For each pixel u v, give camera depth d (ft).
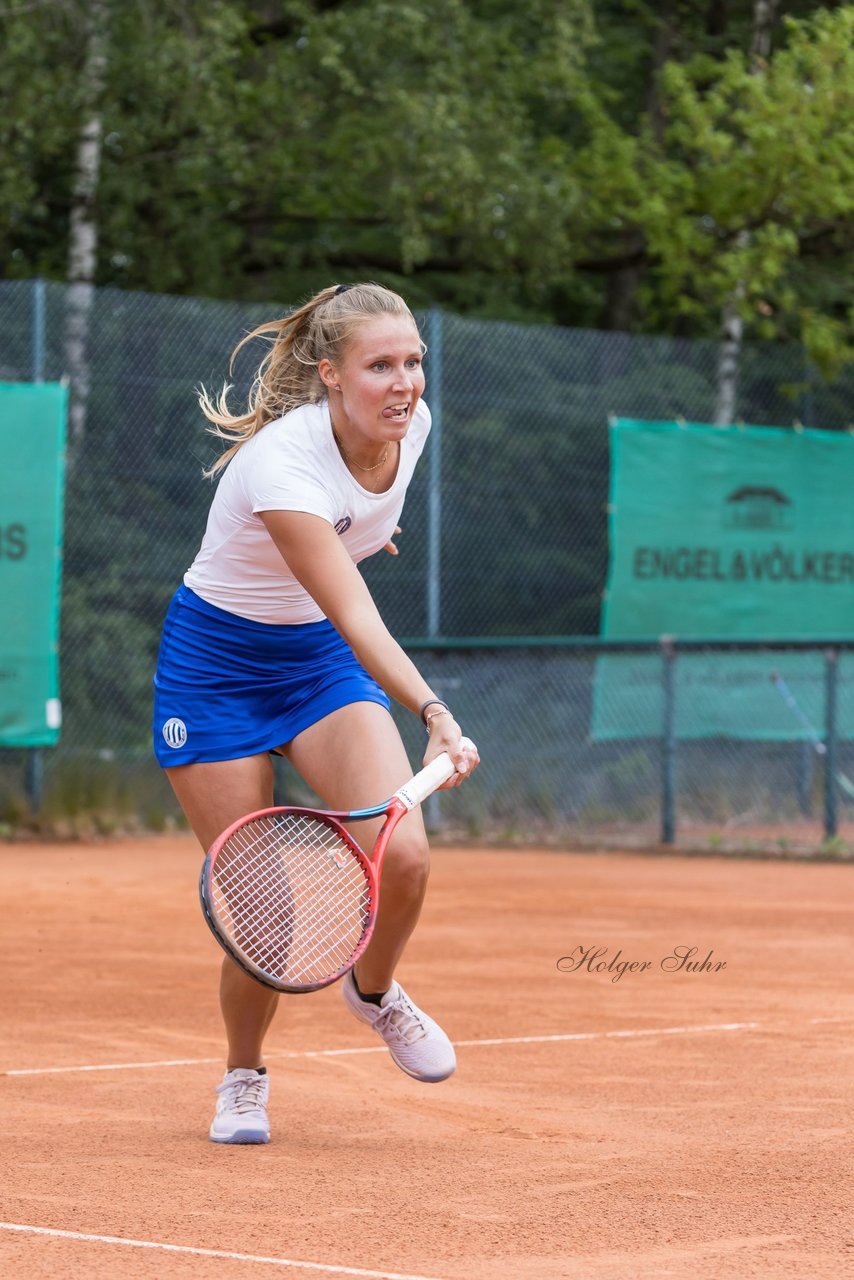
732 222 177.88
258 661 40.88
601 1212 35.70
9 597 127.85
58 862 119.24
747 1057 54.29
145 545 143.23
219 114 171.01
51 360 138.31
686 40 228.02
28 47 159.33
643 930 85.61
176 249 194.59
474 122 178.81
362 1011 41.14
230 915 40.40
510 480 153.28
